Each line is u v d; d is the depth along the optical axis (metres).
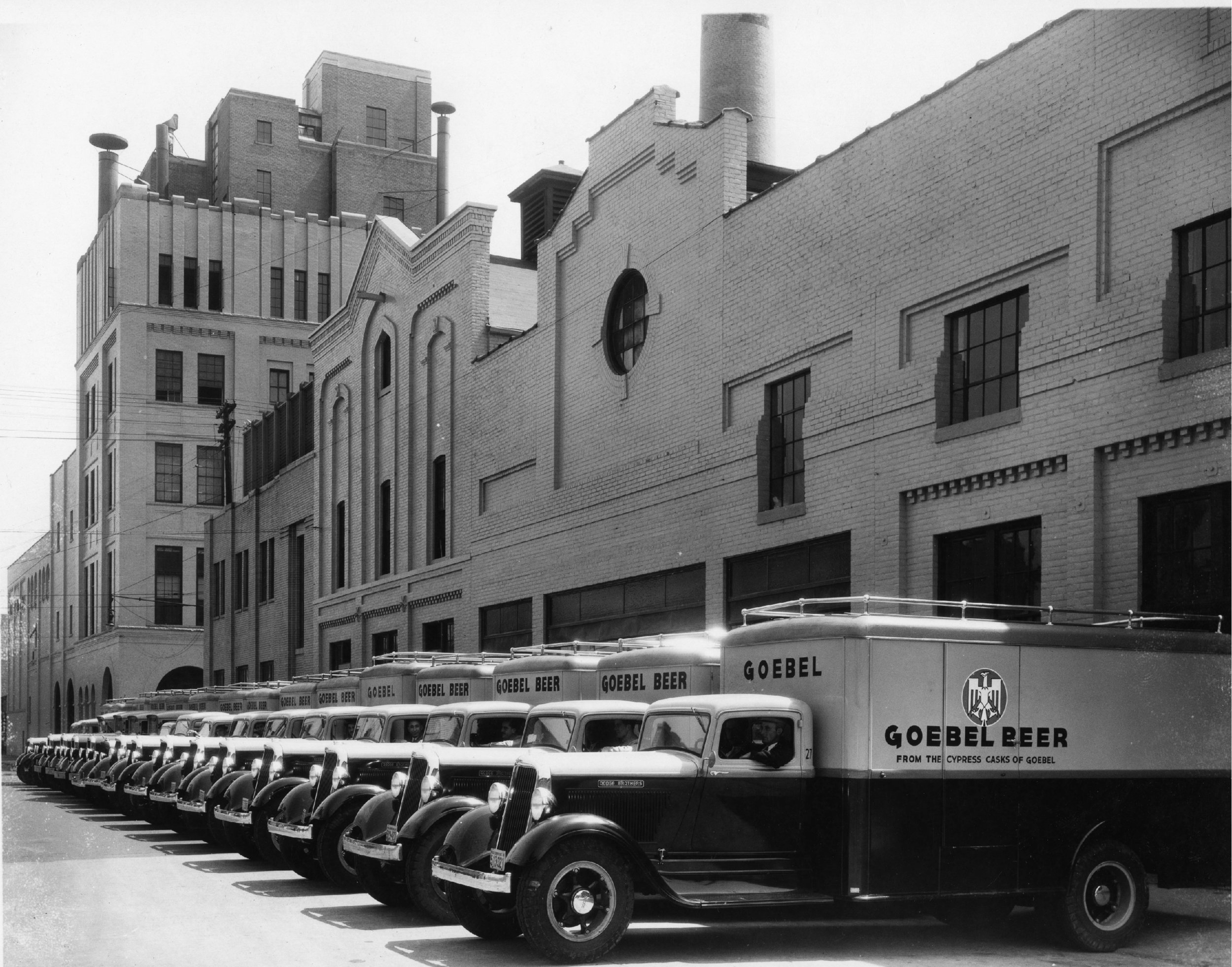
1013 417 16.83
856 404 19.70
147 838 21.70
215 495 70.94
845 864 10.91
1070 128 16.25
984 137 17.59
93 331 76.06
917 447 18.44
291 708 26.81
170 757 23.75
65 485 84.44
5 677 99.38
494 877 10.61
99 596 74.19
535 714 13.80
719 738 11.27
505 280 35.50
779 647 11.85
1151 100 15.15
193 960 10.64
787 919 13.06
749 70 27.70
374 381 39.84
